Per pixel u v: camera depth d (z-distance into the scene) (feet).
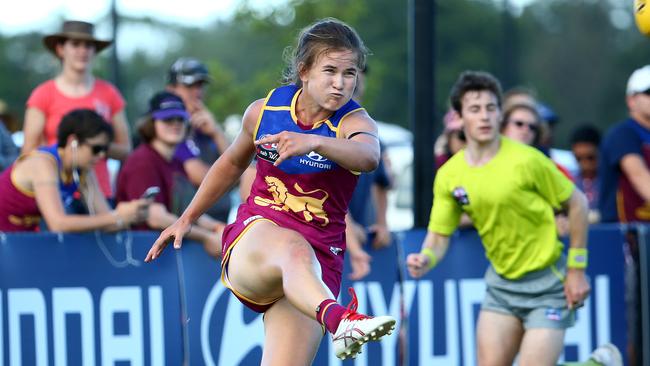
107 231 66.69
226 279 45.57
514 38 194.59
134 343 67.51
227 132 144.87
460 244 71.97
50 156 65.82
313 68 41.96
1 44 326.24
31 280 66.03
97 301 66.95
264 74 151.64
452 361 71.92
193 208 46.50
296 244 42.65
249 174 65.62
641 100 74.54
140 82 319.06
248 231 44.06
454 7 303.48
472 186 59.77
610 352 64.44
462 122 60.13
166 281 67.92
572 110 328.08
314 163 43.16
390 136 138.51
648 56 332.39
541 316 59.82
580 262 60.13
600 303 72.28
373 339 38.86
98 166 75.97
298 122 43.09
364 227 73.20
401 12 294.25
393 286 71.05
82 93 76.38
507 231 59.88
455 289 71.97
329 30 42.06
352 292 40.42
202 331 68.49
